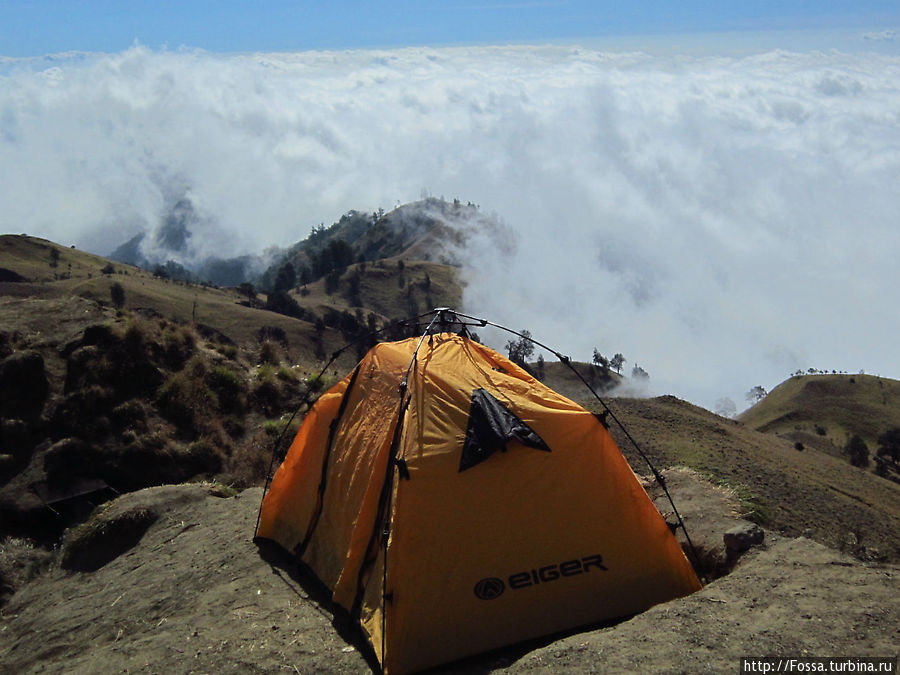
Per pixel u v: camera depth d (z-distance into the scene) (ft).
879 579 20.31
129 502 35.14
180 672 20.54
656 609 20.51
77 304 55.52
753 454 78.18
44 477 39.29
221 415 48.57
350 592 23.24
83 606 27.48
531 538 22.61
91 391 44.73
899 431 289.33
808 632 17.66
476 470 23.03
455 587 21.57
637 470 58.23
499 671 18.45
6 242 536.42
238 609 24.36
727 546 26.11
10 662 24.59
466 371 26.27
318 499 27.99
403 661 20.30
